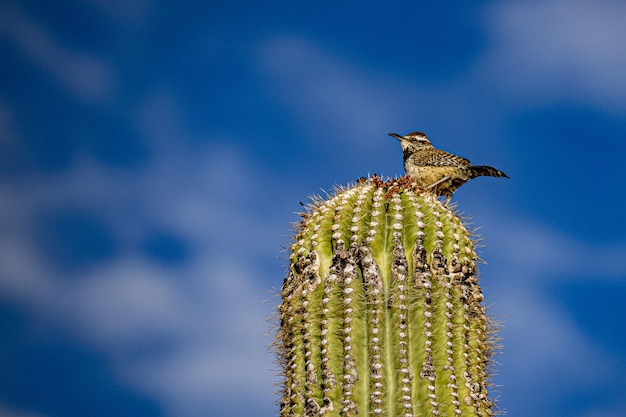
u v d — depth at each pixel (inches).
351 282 313.1
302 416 301.6
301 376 307.4
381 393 295.4
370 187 344.8
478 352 318.3
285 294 331.3
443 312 310.7
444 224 332.5
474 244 344.2
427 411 295.3
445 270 319.6
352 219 331.3
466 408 300.8
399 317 306.2
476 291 328.2
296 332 315.0
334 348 304.8
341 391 298.4
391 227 327.3
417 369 302.2
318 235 329.7
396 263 316.2
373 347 301.9
